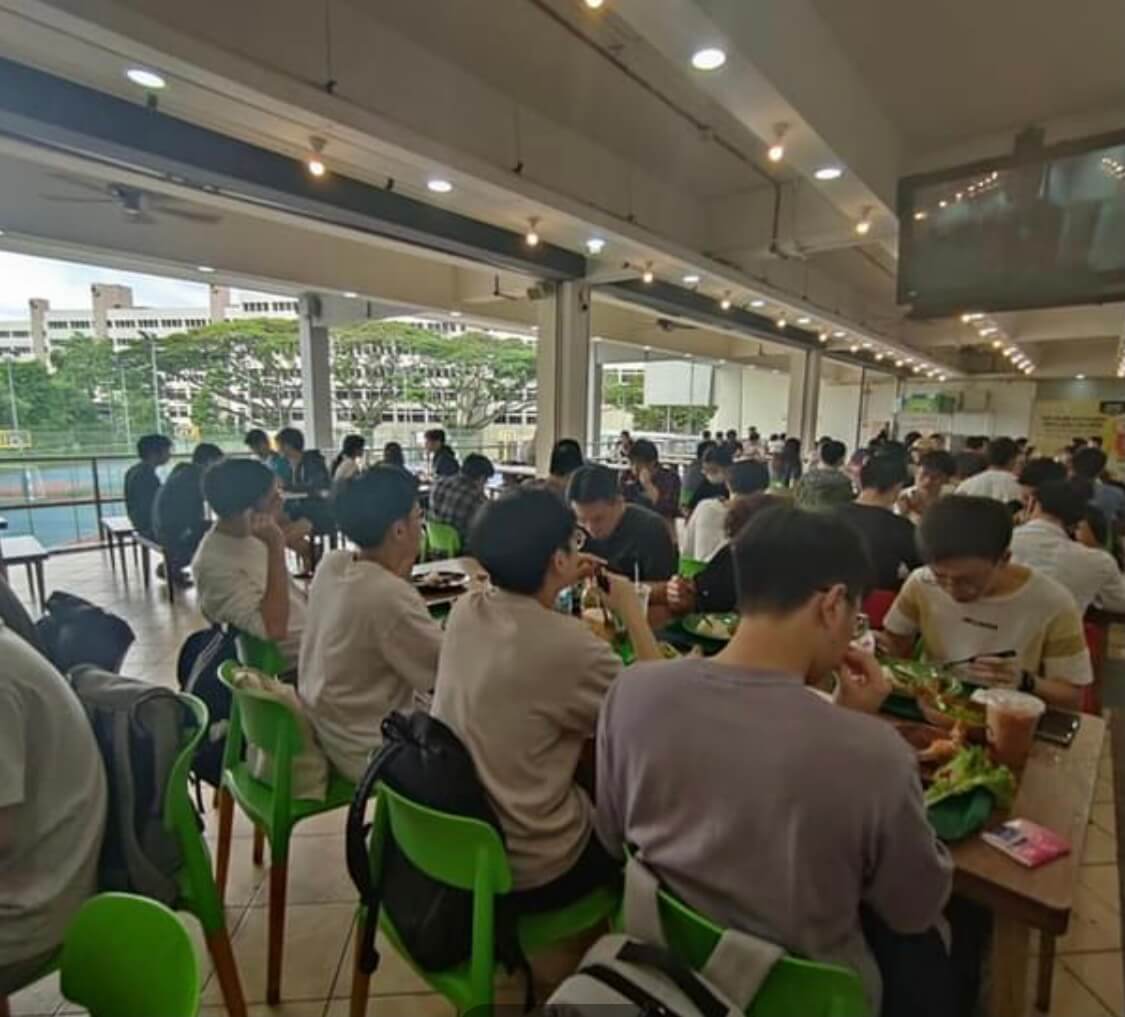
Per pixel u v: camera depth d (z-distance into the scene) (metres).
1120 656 4.02
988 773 1.13
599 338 11.14
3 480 6.32
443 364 15.42
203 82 2.61
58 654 1.50
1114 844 2.29
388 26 3.28
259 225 6.44
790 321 8.92
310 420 9.27
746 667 0.89
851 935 0.86
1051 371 14.82
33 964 1.12
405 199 4.74
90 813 1.20
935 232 3.77
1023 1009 1.09
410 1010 1.63
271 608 2.22
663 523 2.91
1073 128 3.98
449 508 4.38
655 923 0.88
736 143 4.60
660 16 2.35
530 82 3.80
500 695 1.24
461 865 1.15
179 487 5.00
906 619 1.87
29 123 2.98
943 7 3.06
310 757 1.73
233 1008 1.45
